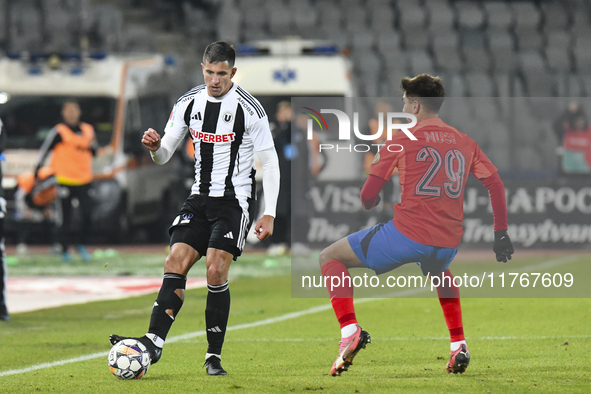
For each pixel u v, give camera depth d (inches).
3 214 1101.1
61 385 689.0
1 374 747.4
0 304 1112.8
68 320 1123.9
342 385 681.0
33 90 2182.6
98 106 2180.1
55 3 3307.1
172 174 2405.3
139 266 1798.7
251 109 727.1
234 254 733.9
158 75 2412.6
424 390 657.6
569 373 730.2
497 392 648.4
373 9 3503.9
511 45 3459.6
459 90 3189.0
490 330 1003.3
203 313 1190.3
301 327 1055.0
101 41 3235.7
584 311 1170.6
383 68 3233.3
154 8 3449.8
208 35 3400.6
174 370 760.3
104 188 2118.6
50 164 1861.5
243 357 836.0
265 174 735.1
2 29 3225.9
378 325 1062.4
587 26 3567.9
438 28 3499.0
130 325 1080.2
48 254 2059.5
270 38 3373.5
